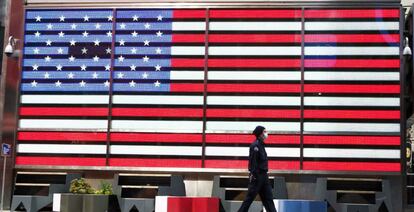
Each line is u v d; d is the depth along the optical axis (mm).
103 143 33500
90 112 33812
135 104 33594
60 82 34219
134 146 33312
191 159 32969
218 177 32125
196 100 33281
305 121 32594
